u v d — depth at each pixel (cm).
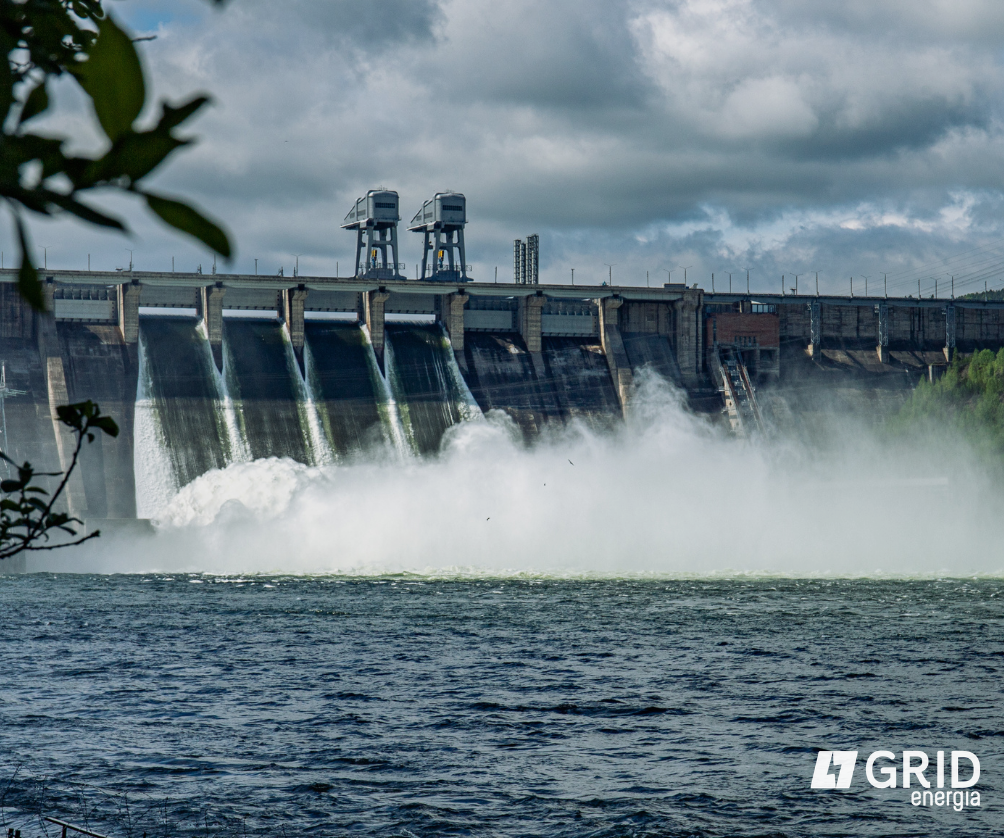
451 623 16838
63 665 12800
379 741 9200
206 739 9231
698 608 19025
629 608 18962
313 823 7112
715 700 10900
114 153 705
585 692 11288
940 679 12056
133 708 10412
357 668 12712
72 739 9175
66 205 707
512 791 7850
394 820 7175
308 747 9006
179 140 713
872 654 13825
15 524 1652
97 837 5997
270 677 12106
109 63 698
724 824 7156
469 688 11525
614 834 6931
